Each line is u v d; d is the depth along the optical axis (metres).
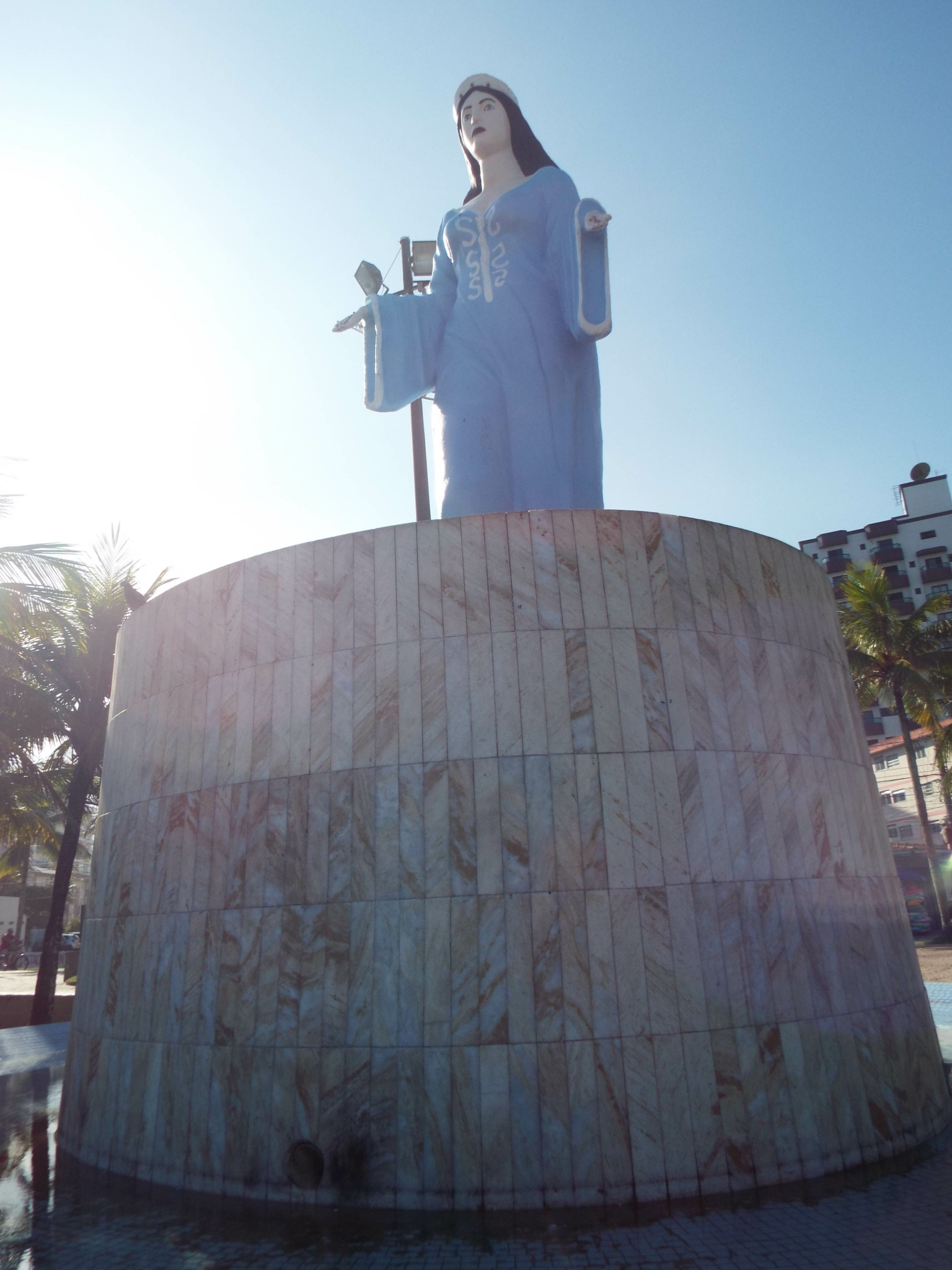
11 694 21.33
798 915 8.89
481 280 14.12
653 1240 6.66
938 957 29.69
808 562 11.24
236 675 10.06
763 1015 8.30
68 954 34.50
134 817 10.82
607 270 13.27
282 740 9.45
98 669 24.34
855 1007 8.95
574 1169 7.50
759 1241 6.59
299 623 9.80
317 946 8.56
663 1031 7.94
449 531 9.52
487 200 14.77
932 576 80.81
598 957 8.09
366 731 9.07
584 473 13.72
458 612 9.22
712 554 9.87
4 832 27.14
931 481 85.88
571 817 8.50
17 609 18.31
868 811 10.49
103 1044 10.11
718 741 9.12
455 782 8.67
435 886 8.41
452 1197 7.50
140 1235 7.24
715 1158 7.69
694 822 8.68
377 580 9.58
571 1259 6.38
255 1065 8.47
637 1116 7.67
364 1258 6.57
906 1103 8.98
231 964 8.97
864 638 36.53
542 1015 7.92
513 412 13.53
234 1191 8.16
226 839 9.49
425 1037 7.99
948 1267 6.06
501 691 8.91
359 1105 7.95
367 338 14.41
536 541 9.40
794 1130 8.02
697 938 8.31
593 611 9.21
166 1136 8.84
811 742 9.95
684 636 9.35
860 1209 7.15
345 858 8.74
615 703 8.92
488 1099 7.73
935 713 35.00
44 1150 10.34
